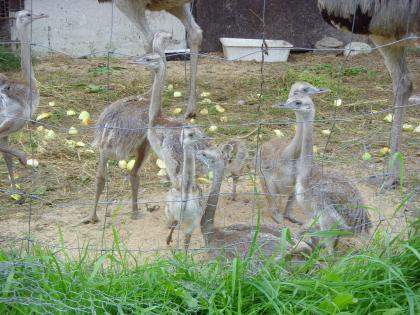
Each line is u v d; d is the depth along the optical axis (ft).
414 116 36.06
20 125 26.40
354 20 24.93
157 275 17.20
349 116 35.76
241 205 25.59
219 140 31.73
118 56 49.29
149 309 15.92
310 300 16.75
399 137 27.66
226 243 19.76
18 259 17.29
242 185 27.17
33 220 24.21
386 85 42.14
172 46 50.29
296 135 23.12
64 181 27.66
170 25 50.21
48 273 16.99
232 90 40.68
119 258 19.39
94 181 27.73
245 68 46.29
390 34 27.43
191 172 20.52
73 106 36.86
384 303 16.93
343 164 28.55
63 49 49.03
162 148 23.02
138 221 24.29
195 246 22.30
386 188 26.11
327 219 20.95
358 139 31.78
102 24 49.42
